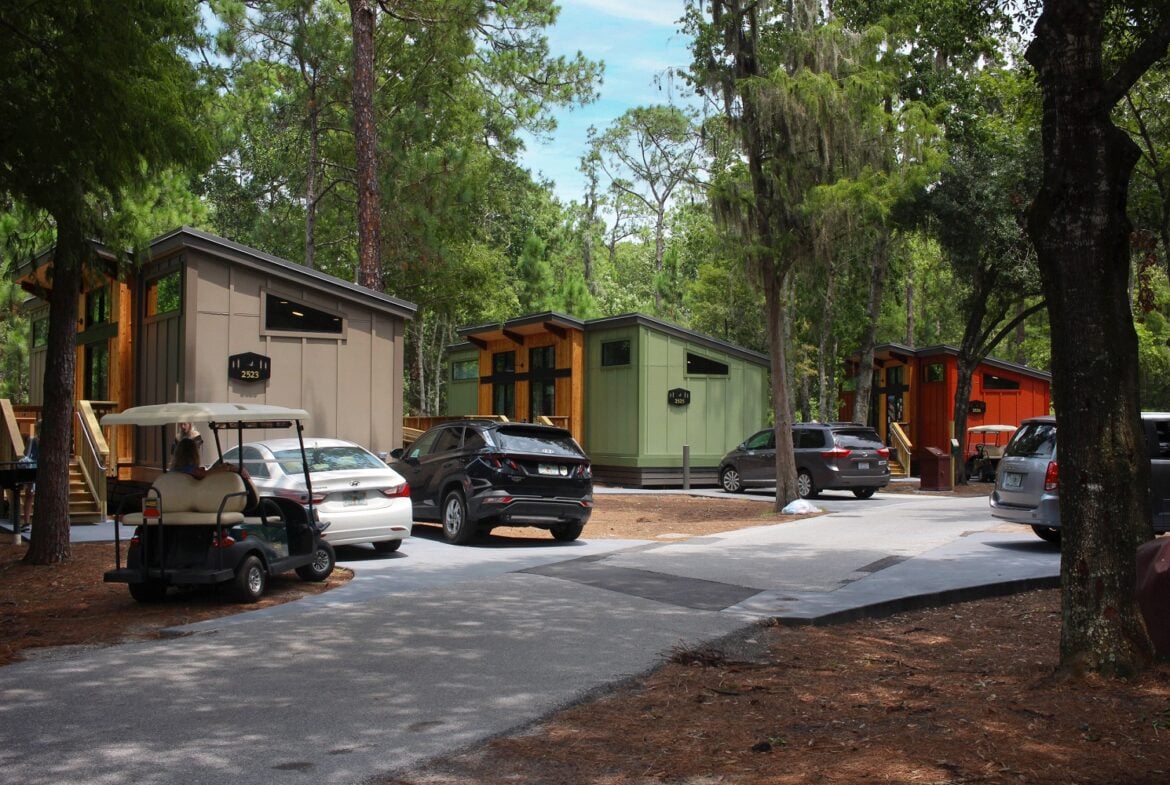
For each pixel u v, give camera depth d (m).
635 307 61.31
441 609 9.70
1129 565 6.54
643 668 7.39
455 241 35.00
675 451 28.83
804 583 11.15
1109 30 12.31
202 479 10.44
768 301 20.25
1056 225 6.71
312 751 5.55
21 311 27.72
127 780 5.08
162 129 11.92
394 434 19.94
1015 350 53.03
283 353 18.83
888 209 18.80
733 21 19.56
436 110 34.19
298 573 11.55
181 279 18.19
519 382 34.00
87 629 9.20
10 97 10.83
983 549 13.88
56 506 13.21
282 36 30.88
